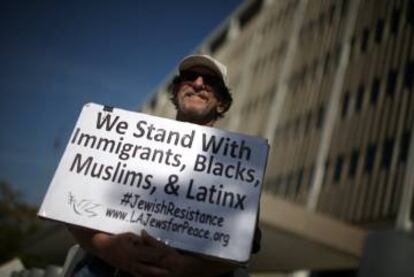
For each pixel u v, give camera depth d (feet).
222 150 6.72
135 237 5.63
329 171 63.46
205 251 5.94
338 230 43.01
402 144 53.31
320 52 78.43
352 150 60.95
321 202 62.23
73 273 6.43
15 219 108.99
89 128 6.88
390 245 38.50
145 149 6.73
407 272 36.88
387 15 66.03
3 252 101.04
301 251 45.73
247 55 110.93
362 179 56.90
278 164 77.61
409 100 55.31
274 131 82.89
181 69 7.75
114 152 6.70
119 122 6.94
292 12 95.20
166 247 5.66
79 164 6.57
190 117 7.59
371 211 53.21
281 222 41.16
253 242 6.46
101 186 6.41
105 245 5.77
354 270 50.08
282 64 90.33
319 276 56.59
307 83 78.54
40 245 62.44
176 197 6.33
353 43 70.90
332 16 79.56
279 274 60.34
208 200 6.31
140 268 5.60
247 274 7.19
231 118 103.96
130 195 6.34
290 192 71.00
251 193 6.40
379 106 59.72
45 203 6.22
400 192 50.37
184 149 6.73
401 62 59.47
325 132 66.95
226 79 7.73
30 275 11.05
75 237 6.13
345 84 68.28
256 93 97.14
